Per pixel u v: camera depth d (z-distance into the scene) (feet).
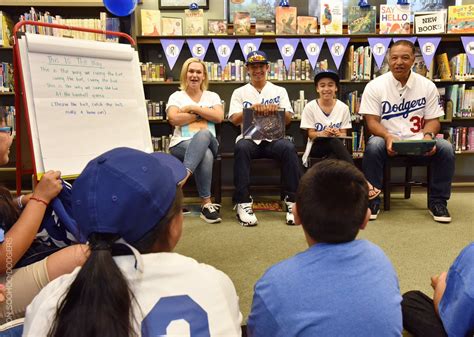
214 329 2.00
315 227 2.65
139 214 2.09
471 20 10.99
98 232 2.04
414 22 11.14
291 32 11.10
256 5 11.53
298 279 2.44
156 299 1.98
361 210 2.65
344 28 11.48
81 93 5.31
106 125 5.48
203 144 8.86
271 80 11.35
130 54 5.89
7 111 10.83
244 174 8.95
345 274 2.42
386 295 2.39
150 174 2.19
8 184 11.02
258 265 6.36
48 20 10.52
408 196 10.80
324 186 2.66
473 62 11.10
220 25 11.13
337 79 10.20
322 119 10.32
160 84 11.48
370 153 9.11
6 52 11.39
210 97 10.19
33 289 3.38
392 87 9.66
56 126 5.02
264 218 9.11
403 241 7.40
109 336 1.76
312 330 2.31
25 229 3.48
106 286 1.84
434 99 9.64
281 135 9.38
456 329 2.78
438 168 8.87
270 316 2.46
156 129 11.93
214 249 7.09
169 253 2.19
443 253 6.80
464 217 8.96
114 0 6.65
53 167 4.91
